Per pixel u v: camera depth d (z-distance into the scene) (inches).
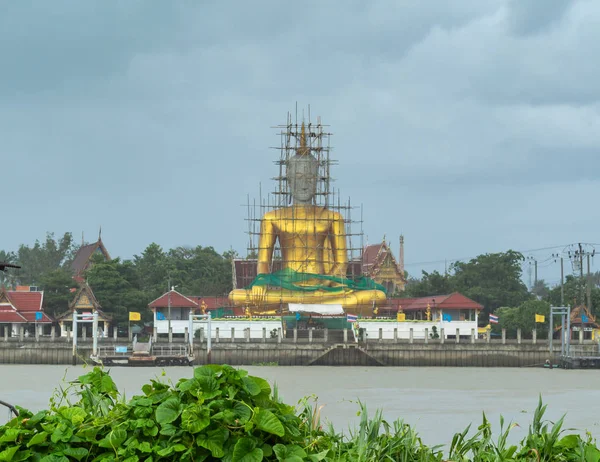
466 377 5565.9
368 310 7623.0
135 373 5698.8
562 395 4276.6
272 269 7854.3
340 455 1170.6
